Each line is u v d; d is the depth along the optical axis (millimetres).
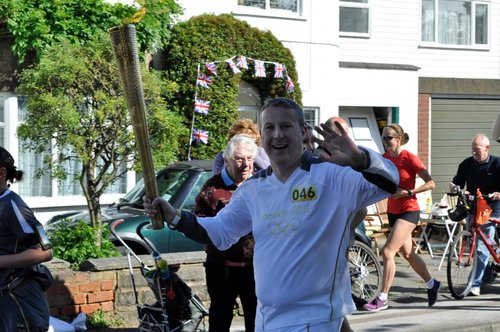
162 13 18266
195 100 18625
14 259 7293
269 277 5363
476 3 25969
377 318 11859
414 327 11086
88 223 12617
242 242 8117
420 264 12680
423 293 14078
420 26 24906
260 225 5457
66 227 12242
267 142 5340
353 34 23734
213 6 20016
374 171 4969
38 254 7359
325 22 21703
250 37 19750
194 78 18781
